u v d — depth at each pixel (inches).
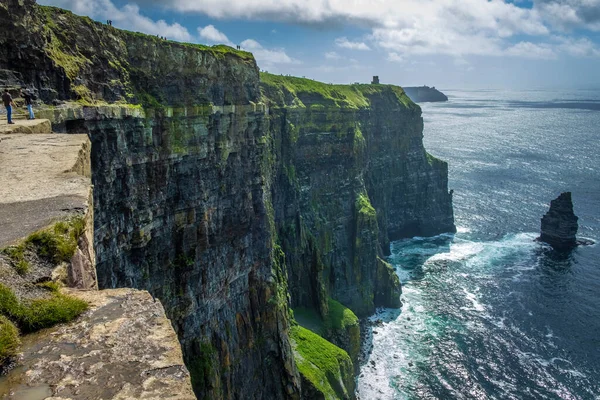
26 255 458.6
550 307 3848.4
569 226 5103.3
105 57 1630.2
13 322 387.2
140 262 1793.8
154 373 343.6
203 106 2021.4
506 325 3607.3
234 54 2299.5
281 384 2511.1
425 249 5280.5
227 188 2261.3
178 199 1955.0
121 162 1612.9
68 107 1365.7
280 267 3038.9
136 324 404.8
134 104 1712.6
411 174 5679.1
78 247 529.3
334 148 4119.1
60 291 442.3
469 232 5708.7
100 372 342.6
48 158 785.6
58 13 1491.1
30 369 343.9
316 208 3946.9
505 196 6875.0
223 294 2265.0
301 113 3732.8
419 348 3368.6
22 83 1270.9
